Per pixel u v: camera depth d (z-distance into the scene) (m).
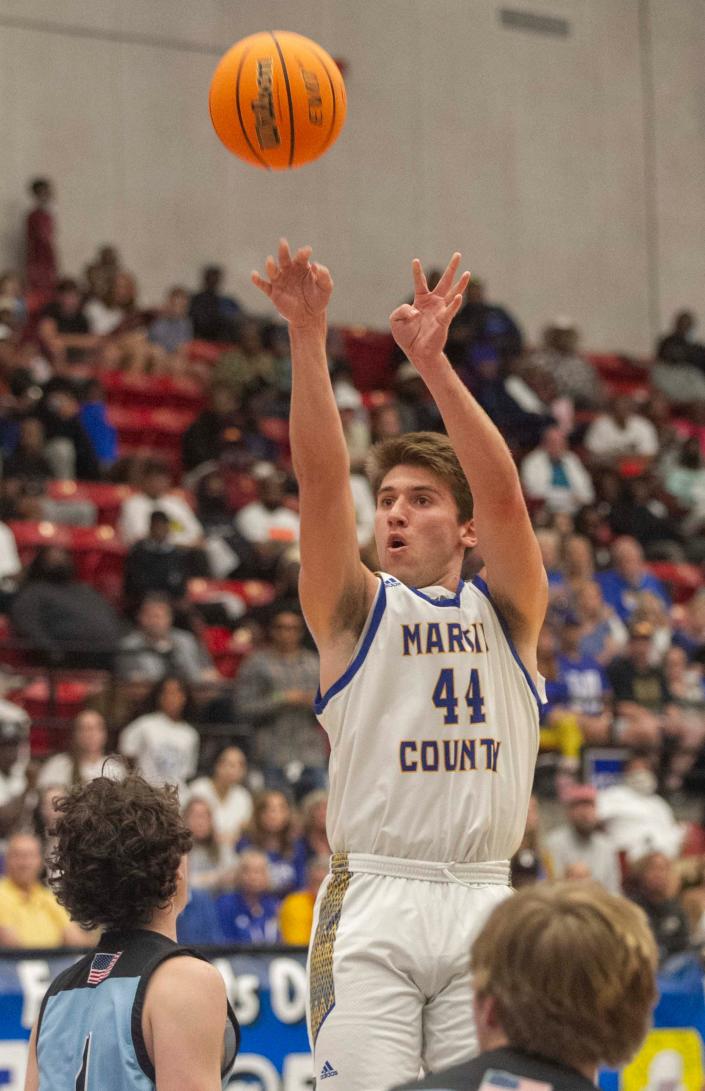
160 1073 3.52
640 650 14.45
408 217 24.27
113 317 20.64
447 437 4.43
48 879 3.81
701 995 8.34
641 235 25.81
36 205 21.59
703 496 20.77
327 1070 3.92
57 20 22.41
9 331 19.00
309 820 11.01
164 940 3.71
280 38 4.46
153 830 3.73
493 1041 2.66
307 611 4.15
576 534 18.11
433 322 4.14
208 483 17.39
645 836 12.54
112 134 22.58
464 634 4.15
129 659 13.34
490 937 2.60
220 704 12.95
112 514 17.03
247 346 20.14
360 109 24.16
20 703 13.68
